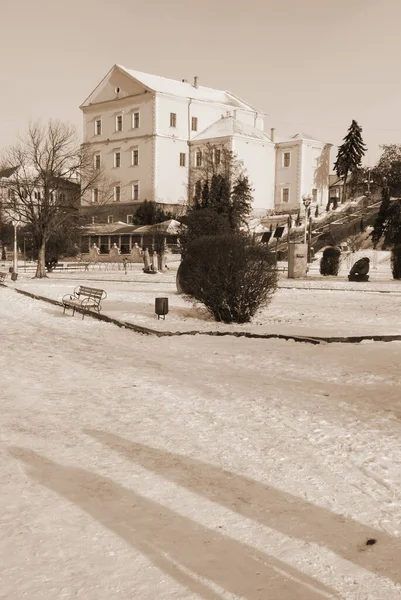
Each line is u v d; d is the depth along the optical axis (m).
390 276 41.78
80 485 4.80
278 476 5.08
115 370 9.84
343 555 3.74
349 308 20.05
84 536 3.92
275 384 8.84
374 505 4.51
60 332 14.79
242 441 6.04
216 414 7.06
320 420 6.85
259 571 3.53
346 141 90.81
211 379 9.15
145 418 6.87
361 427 6.59
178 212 78.44
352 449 5.83
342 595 3.29
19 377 9.15
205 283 16.27
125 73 82.56
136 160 82.38
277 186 86.62
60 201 42.47
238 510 4.38
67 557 3.65
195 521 4.18
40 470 5.14
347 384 8.87
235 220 62.28
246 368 10.12
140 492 4.68
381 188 88.38
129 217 82.62
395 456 5.63
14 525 4.06
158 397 7.91
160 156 80.50
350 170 91.44
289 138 88.12
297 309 19.70
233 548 3.80
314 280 36.91
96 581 3.39
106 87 85.44
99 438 6.09
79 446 5.82
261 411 7.22
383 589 3.36
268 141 84.69
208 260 16.23
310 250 54.81
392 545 3.88
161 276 42.84
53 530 4.00
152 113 79.94
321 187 87.69
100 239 74.56
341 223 73.69
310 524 4.17
